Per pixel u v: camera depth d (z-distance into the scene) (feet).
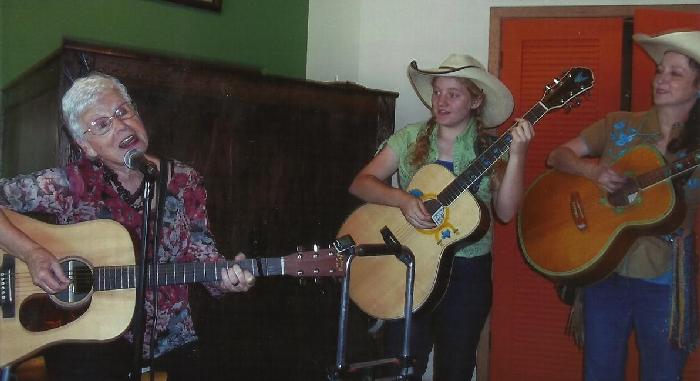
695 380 8.91
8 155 8.39
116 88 6.42
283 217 8.50
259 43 11.00
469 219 7.60
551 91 7.70
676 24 9.57
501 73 10.53
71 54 6.93
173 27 9.86
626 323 7.81
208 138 7.87
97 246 6.53
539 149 10.26
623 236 7.75
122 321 6.51
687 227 7.75
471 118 8.09
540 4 10.44
